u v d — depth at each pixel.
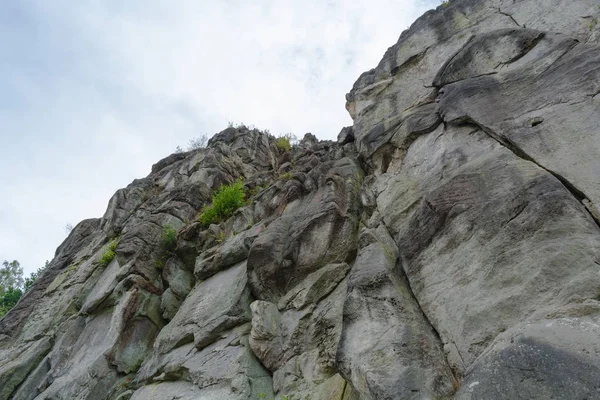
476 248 5.94
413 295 6.54
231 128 28.59
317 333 8.20
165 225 16.39
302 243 9.76
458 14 12.18
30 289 19.61
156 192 22.84
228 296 10.42
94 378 11.28
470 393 4.14
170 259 14.89
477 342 5.06
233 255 12.01
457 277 5.95
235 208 14.96
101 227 22.03
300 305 8.88
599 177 5.44
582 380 3.53
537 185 5.79
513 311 4.93
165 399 8.99
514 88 7.94
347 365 5.97
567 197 5.38
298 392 7.36
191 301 11.88
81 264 19.33
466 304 5.54
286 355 8.19
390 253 7.52
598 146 5.76
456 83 9.52
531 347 4.04
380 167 10.48
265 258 10.05
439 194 7.06
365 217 9.71
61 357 13.32
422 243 6.89
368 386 5.31
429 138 9.23
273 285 9.88
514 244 5.49
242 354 8.52
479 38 9.91
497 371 4.11
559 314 4.40
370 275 6.85
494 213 6.01
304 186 12.25
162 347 10.93
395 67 12.75
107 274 16.48
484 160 7.13
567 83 7.03
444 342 5.55
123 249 15.12
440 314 5.85
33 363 14.29
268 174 19.50
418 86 11.45
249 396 7.66
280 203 12.83
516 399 3.78
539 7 9.78
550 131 6.53
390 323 6.05
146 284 14.12
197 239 14.59
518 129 7.00
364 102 12.91
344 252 9.26
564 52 7.72
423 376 5.14
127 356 12.15
